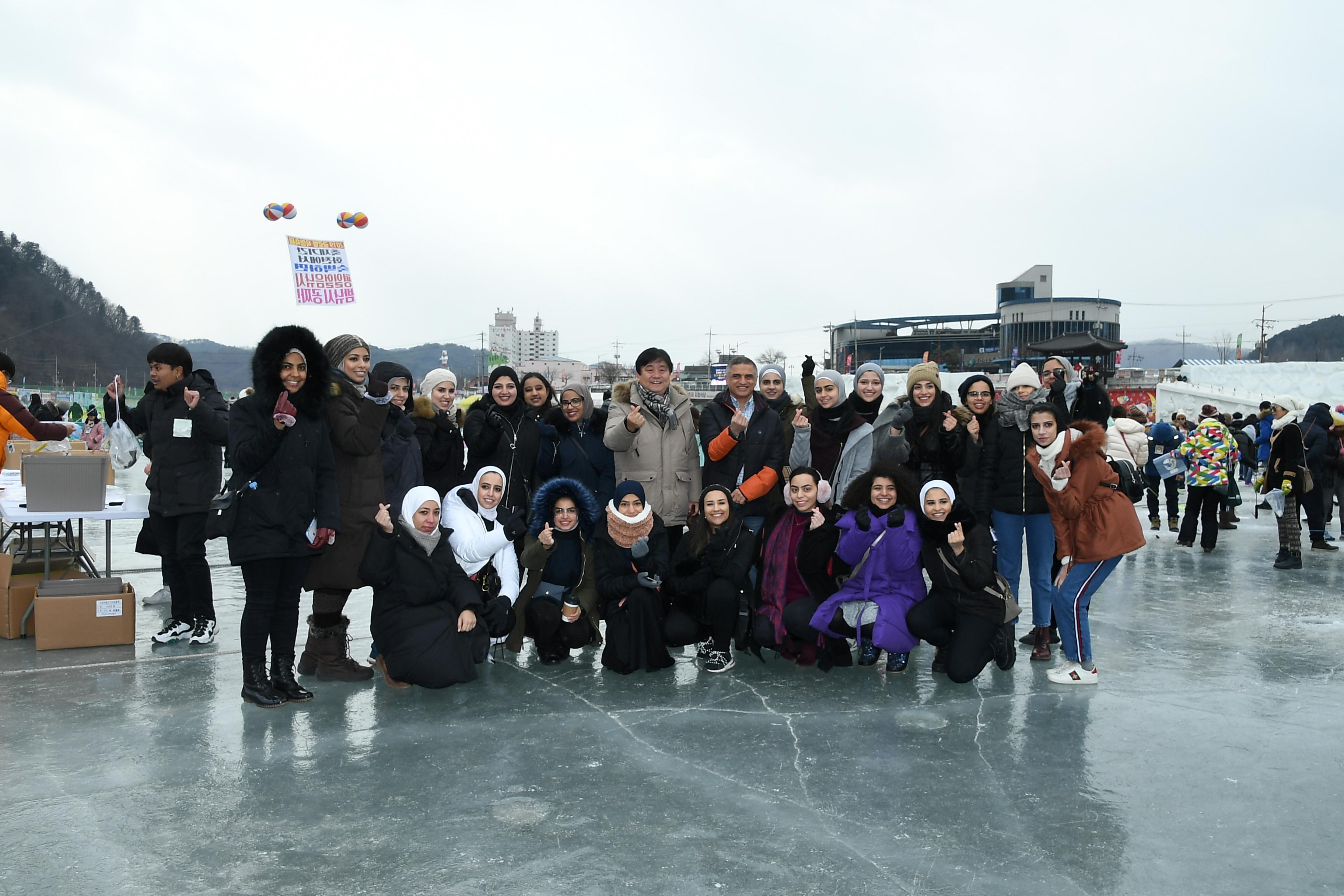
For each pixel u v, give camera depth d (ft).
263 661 14.21
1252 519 42.19
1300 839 9.90
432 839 9.70
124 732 12.94
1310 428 32.24
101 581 18.48
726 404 18.69
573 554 17.25
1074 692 15.34
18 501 19.34
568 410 18.69
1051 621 17.43
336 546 15.49
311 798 10.77
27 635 18.39
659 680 16.03
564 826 10.04
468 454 18.84
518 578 16.66
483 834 9.83
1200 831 10.07
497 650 17.79
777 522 17.65
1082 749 12.64
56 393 120.26
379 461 16.03
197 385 17.40
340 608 15.88
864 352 303.68
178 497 17.26
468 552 16.14
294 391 13.66
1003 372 234.38
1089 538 15.58
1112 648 18.39
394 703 14.53
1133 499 16.53
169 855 9.31
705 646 16.75
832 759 12.15
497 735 13.03
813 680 16.12
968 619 15.87
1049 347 145.28
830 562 17.04
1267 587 25.04
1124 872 9.09
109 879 8.83
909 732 13.29
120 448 20.89
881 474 16.52
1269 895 8.70
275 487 13.69
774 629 16.90
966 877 8.96
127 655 17.06
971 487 18.11
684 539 16.81
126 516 18.92
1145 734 13.25
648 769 11.77
